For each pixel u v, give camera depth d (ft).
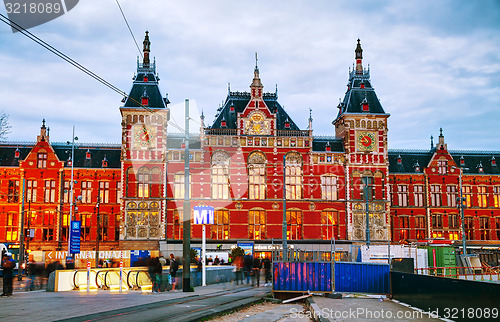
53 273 92.84
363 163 224.53
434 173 245.04
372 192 223.30
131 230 208.13
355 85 235.40
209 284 126.72
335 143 229.25
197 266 126.52
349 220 220.02
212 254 192.85
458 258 172.45
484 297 52.16
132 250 199.00
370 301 85.56
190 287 96.12
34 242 212.64
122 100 220.84
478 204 245.24
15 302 67.92
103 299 74.02
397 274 87.20
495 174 248.11
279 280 94.63
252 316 65.92
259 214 219.00
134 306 64.75
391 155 251.60
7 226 215.31
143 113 214.48
